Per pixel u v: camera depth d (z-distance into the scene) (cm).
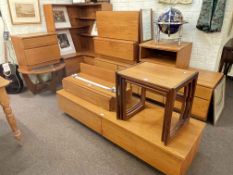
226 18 225
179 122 151
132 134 153
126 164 160
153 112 176
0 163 163
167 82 128
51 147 180
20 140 185
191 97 150
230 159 165
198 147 169
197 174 150
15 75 284
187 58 246
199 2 230
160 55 271
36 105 257
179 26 225
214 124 211
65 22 331
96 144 183
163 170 143
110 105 177
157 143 138
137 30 248
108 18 272
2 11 271
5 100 167
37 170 156
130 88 182
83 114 197
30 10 296
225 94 279
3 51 290
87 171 155
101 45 290
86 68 234
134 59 261
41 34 277
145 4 280
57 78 317
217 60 251
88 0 310
